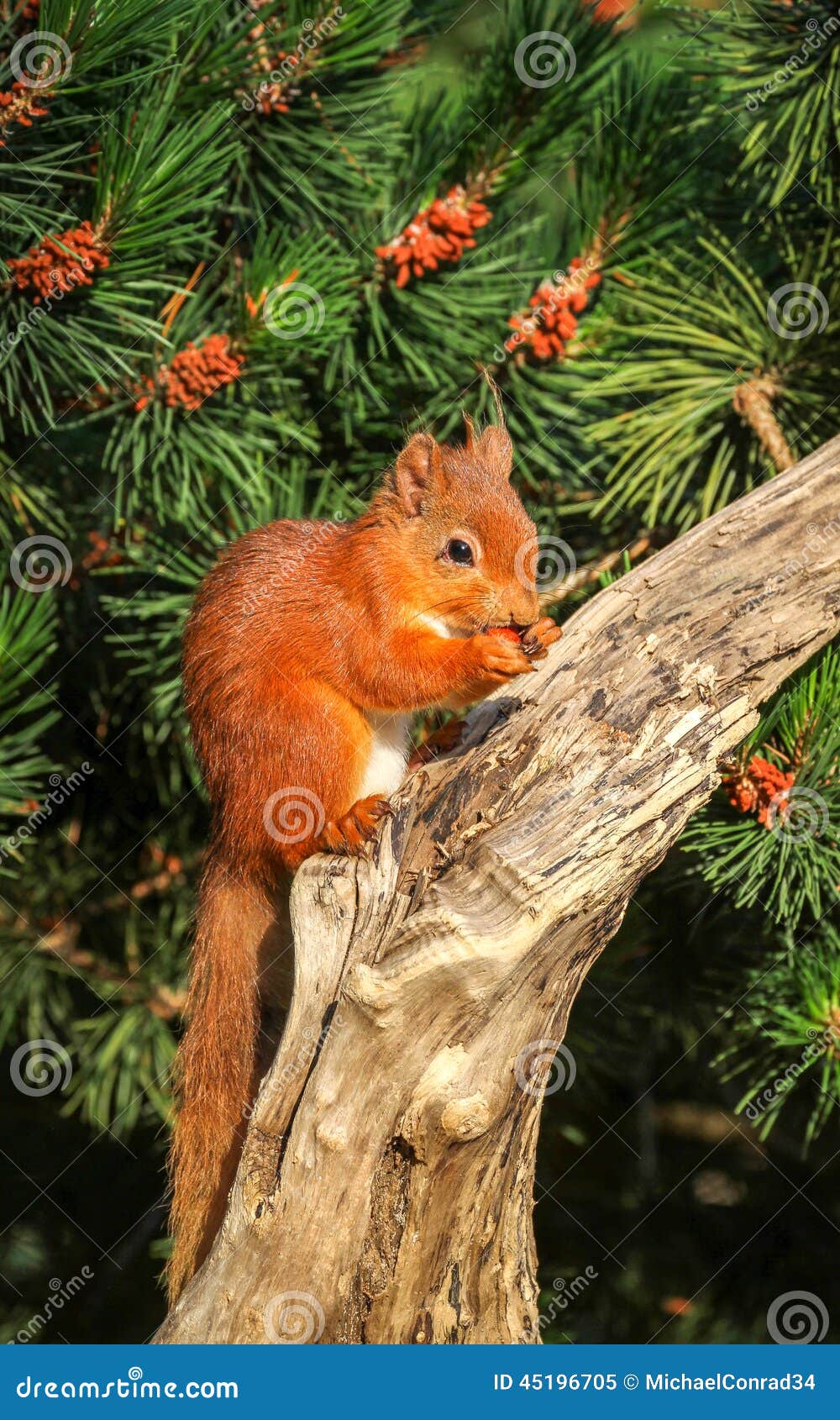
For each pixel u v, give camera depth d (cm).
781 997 417
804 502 360
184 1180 328
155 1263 512
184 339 408
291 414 436
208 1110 332
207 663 350
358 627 339
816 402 426
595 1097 495
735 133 445
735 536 354
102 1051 457
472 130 414
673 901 464
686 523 433
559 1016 281
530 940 261
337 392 431
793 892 407
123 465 411
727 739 306
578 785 289
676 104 434
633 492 439
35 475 438
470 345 425
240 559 359
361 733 349
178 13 345
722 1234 505
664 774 292
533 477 454
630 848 279
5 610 388
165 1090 457
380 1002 261
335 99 406
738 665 329
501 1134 273
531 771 301
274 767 340
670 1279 499
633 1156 506
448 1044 266
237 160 404
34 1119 516
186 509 413
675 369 425
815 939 428
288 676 342
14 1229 512
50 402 384
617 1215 505
